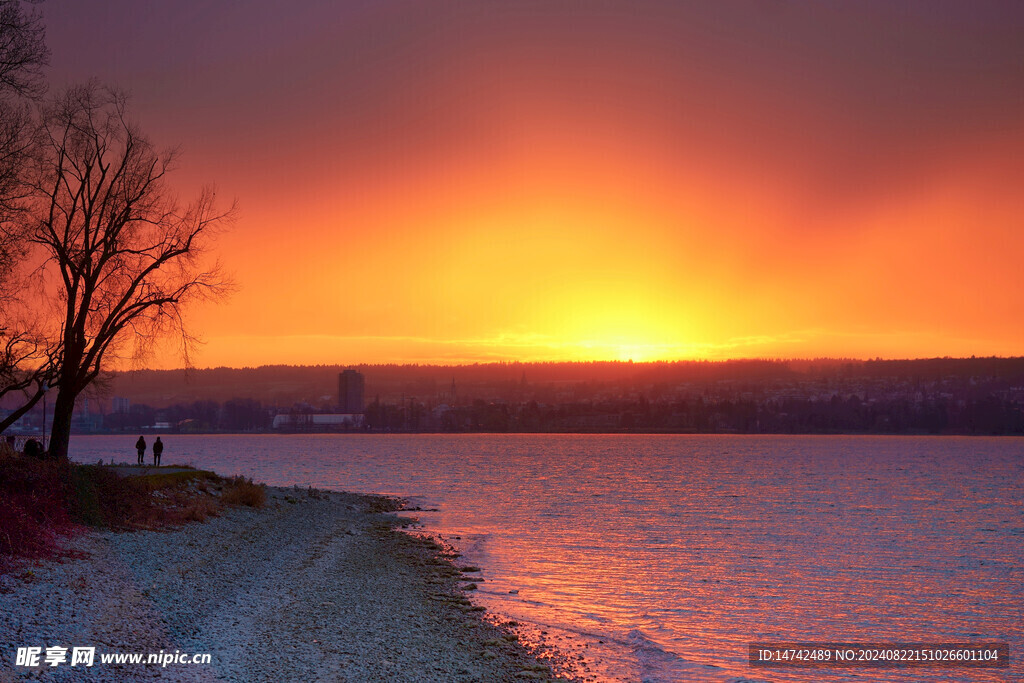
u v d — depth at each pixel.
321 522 49.47
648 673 21.70
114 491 32.03
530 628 25.66
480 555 42.97
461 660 20.34
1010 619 30.81
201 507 39.69
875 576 40.09
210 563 27.62
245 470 135.25
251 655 17.88
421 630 23.08
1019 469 156.62
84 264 38.19
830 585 37.44
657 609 30.77
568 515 68.69
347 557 36.47
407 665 18.95
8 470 28.33
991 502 86.31
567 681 19.95
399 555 39.38
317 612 23.41
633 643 24.98
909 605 33.19
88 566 22.39
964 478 128.88
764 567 42.28
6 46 28.03
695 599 33.16
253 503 48.62
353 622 22.80
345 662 18.34
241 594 24.09
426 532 52.47
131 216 40.25
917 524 65.25
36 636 15.88
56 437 38.53
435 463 171.50
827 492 99.25
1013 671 24.05
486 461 183.75
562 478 123.81
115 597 19.98
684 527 61.00
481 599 30.06
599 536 54.19
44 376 38.53
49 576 20.17
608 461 189.00
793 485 111.94
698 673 22.08
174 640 18.03
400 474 129.50
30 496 26.72
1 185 32.31
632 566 41.44
